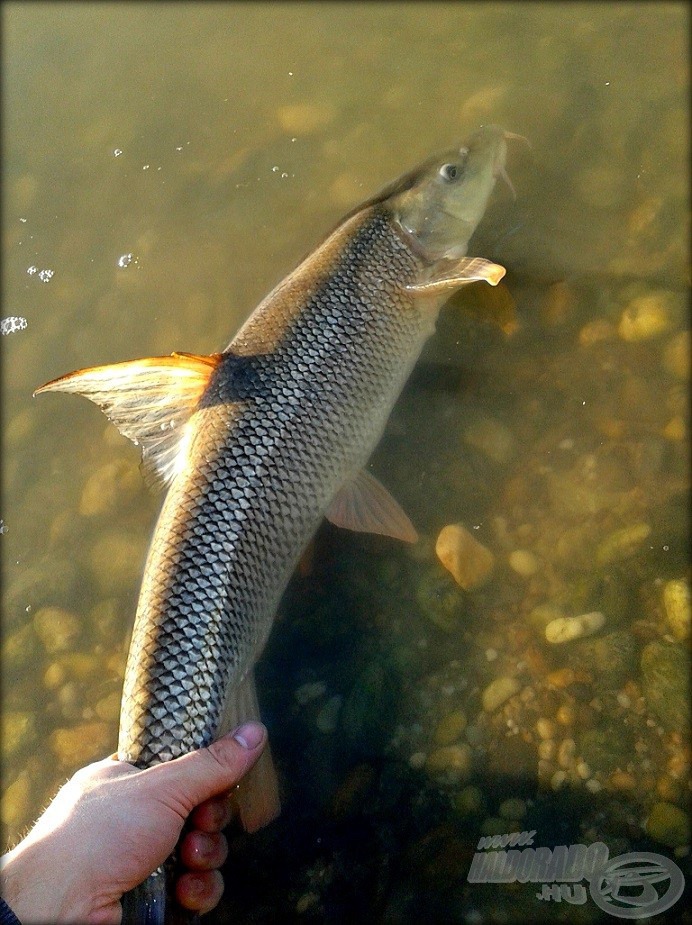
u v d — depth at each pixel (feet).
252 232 2.39
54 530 2.11
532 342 1.97
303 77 2.69
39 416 2.30
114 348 2.33
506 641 1.69
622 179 2.14
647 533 1.70
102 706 1.85
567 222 2.10
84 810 1.38
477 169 2.05
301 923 1.51
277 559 1.67
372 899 1.50
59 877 1.31
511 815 1.52
